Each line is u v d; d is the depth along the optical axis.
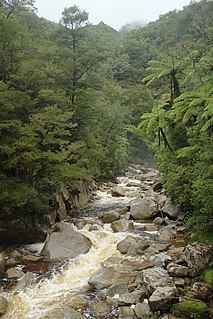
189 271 8.93
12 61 16.62
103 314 7.80
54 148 16.48
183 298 7.65
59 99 16.30
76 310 8.05
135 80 69.62
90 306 8.25
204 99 10.22
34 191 13.16
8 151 12.33
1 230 12.96
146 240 13.05
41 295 8.98
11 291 9.20
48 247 12.02
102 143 33.25
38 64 16.94
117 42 90.44
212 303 7.35
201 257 9.25
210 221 10.81
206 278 8.30
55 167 14.59
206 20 30.30
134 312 7.62
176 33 32.50
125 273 9.95
